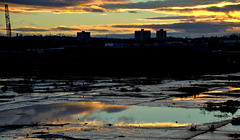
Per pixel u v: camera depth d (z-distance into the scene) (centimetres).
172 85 7619
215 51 16762
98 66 13400
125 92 6291
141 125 3375
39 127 3369
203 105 4562
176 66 12938
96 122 3578
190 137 2805
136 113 4078
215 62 13712
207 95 5694
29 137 2956
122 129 3186
